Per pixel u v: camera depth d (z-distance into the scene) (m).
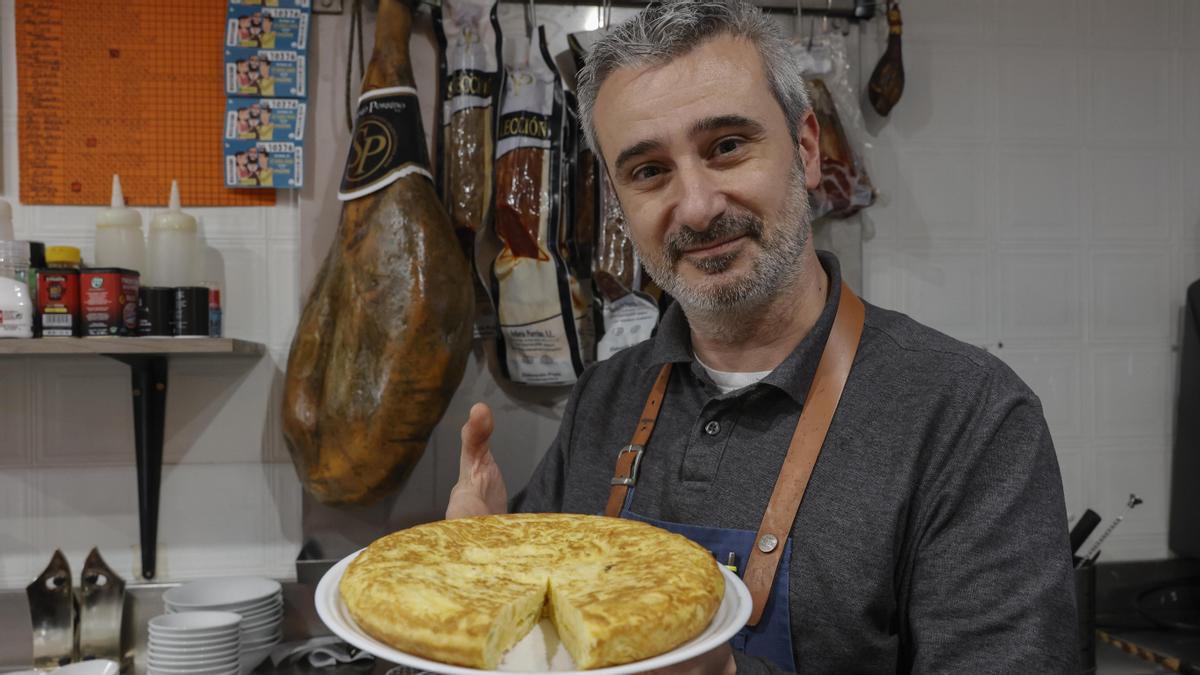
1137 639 1.59
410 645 0.60
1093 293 1.76
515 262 1.51
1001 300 1.74
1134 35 1.77
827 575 0.86
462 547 0.76
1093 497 1.75
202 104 1.61
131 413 1.60
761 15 0.91
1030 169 1.75
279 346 1.62
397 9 1.50
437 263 1.38
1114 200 1.77
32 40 1.58
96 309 1.41
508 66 1.55
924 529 0.86
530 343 1.51
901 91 1.62
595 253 1.53
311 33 1.60
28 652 1.54
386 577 0.66
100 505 1.59
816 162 1.03
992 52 1.74
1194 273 1.76
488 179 1.53
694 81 0.86
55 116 1.59
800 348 0.94
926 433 0.87
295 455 1.45
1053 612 0.78
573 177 1.56
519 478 1.61
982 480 0.85
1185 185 1.76
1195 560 1.73
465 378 1.60
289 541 1.62
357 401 1.38
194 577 1.60
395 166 1.42
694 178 0.87
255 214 1.62
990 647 0.78
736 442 0.95
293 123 1.58
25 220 1.58
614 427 1.12
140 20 1.60
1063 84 1.75
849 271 1.66
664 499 0.99
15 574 1.57
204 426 1.61
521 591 0.66
